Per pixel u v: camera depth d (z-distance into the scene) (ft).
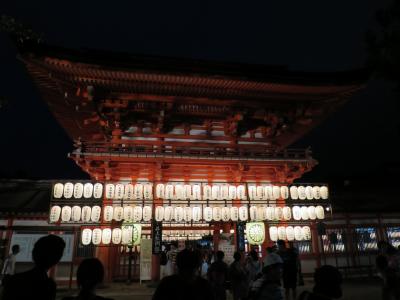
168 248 60.80
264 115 65.46
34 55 47.80
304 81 58.70
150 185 56.65
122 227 54.29
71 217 53.57
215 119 65.10
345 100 65.77
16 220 65.05
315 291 12.93
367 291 52.90
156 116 61.00
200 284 14.76
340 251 72.33
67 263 59.72
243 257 49.39
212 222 62.28
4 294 12.21
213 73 54.95
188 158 56.65
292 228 60.23
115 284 54.03
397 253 31.71
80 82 54.08
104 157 54.08
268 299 17.16
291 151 62.39
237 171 60.29
